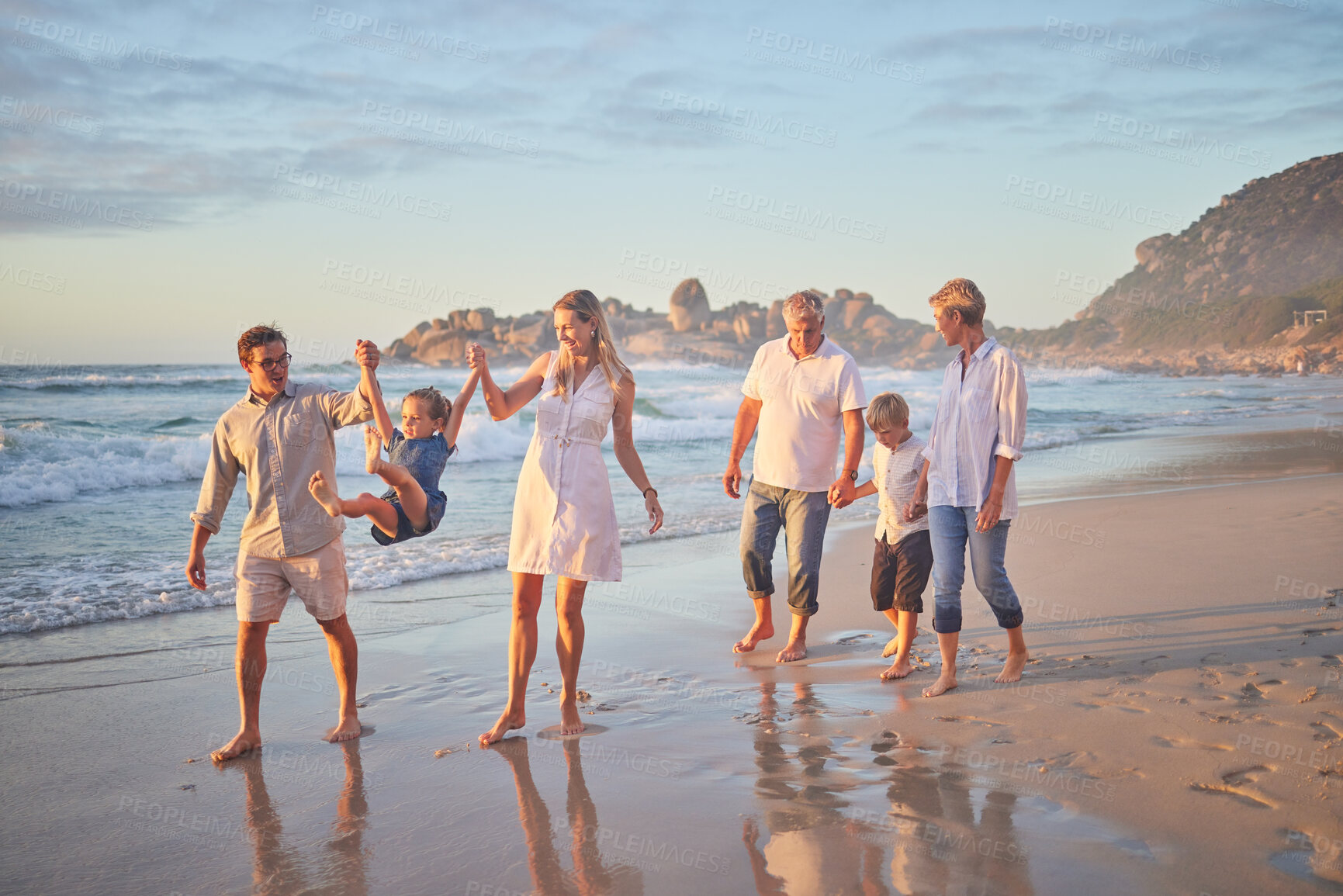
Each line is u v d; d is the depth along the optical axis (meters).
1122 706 3.63
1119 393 40.56
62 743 3.60
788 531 4.88
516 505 3.73
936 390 37.03
